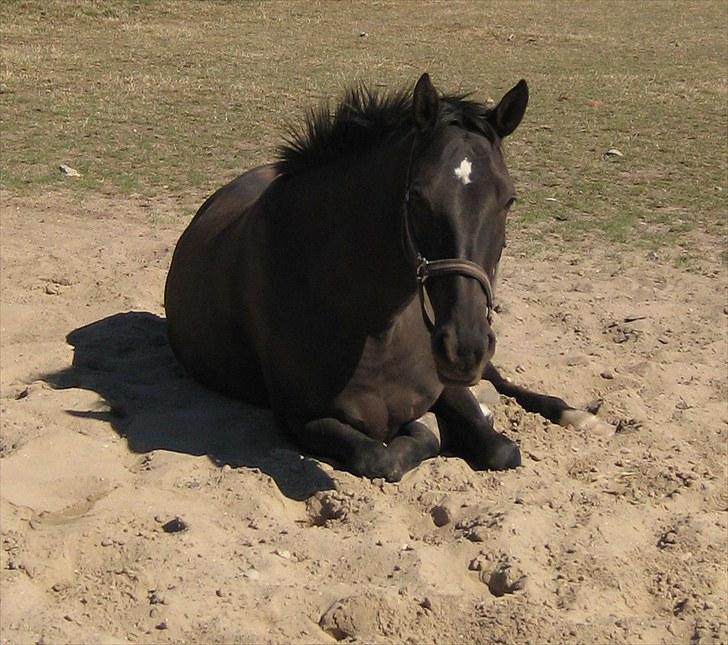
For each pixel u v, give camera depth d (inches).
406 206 204.2
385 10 1175.6
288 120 644.7
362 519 213.0
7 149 560.7
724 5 1305.4
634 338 335.3
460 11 1189.7
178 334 291.3
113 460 237.0
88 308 345.7
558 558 201.6
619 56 941.2
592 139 611.5
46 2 1015.6
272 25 1055.6
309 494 226.8
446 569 196.4
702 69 877.8
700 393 292.0
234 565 194.7
